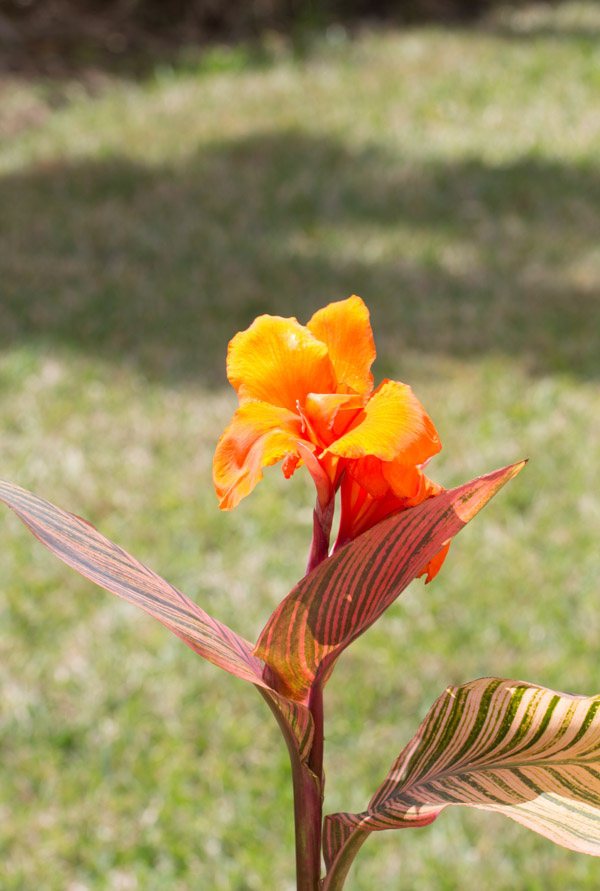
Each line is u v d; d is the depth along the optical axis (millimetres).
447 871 2369
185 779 2652
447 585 3277
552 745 792
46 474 3889
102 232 6344
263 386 798
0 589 3316
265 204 6742
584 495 3715
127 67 10008
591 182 6949
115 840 2492
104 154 7672
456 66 9445
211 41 10688
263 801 2582
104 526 3602
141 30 10633
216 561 3439
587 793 805
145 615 3229
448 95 8742
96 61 10031
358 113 8391
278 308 5312
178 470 3951
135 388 4535
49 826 2529
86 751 2736
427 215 6543
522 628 3082
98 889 2387
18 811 2576
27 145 8008
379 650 2990
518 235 6180
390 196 6824
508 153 7508
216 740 2754
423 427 738
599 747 774
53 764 2682
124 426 4242
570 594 3238
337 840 883
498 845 2432
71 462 3973
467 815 2518
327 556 823
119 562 862
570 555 3404
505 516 3635
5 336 5023
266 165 7395
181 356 4824
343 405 762
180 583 3314
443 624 3113
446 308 5266
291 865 2406
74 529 861
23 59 9844
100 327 5109
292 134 7953
